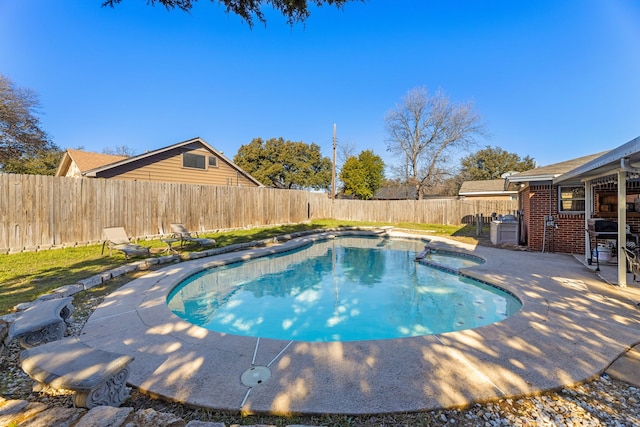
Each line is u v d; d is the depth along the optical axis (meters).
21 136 18.31
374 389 2.41
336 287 7.01
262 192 15.57
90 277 5.71
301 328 4.82
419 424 2.07
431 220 19.59
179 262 7.65
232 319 5.18
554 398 2.34
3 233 7.67
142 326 3.75
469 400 2.27
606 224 6.50
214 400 2.28
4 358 3.08
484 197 25.00
